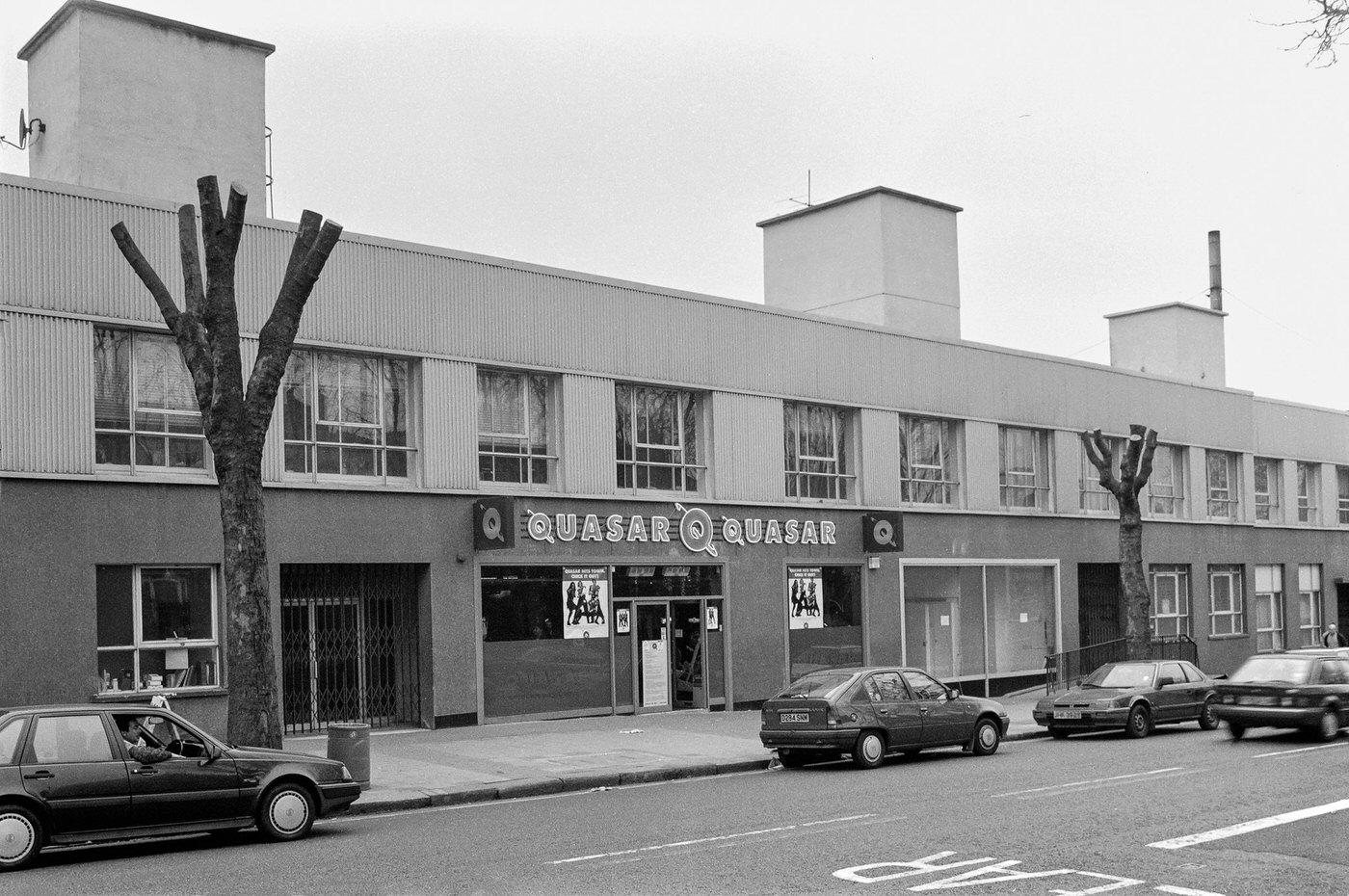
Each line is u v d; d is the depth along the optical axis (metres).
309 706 21.91
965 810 14.41
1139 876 10.74
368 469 22.56
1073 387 37.06
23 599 18.52
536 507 24.52
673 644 26.73
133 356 20.09
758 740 21.77
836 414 30.88
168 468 20.28
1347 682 22.94
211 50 24.12
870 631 30.55
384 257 22.70
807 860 11.46
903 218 35.75
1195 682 25.34
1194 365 45.19
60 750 12.23
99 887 10.73
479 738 21.73
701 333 27.73
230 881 10.96
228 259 16.00
